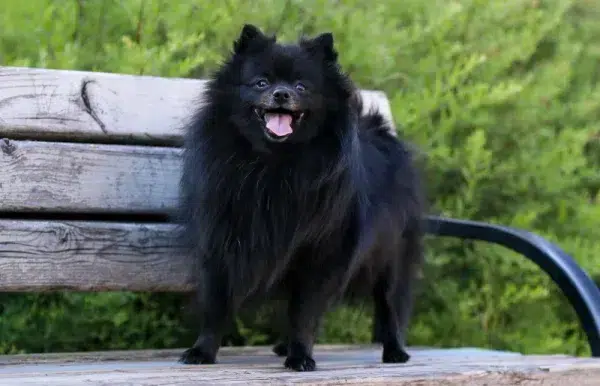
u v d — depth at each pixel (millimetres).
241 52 4820
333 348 6125
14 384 3459
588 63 9375
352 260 4848
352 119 4816
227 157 4723
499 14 8047
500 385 4363
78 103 5266
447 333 7625
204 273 4820
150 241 5340
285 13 7145
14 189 4949
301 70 4719
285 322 5531
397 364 4848
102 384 3482
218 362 4848
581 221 8102
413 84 7629
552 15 8625
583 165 8336
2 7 6301
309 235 4727
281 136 4504
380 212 5176
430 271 7559
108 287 5203
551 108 8336
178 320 6844
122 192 5324
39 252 4938
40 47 6152
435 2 7914
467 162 7531
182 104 5648
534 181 7961
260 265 4762
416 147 6438
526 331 7875
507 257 7422
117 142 5438
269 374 4027
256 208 4711
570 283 5242
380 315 5477
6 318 6301
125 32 6789
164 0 6758
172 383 3572
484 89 7410
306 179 4711
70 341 6520
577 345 8188
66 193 5125
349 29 7137
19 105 5062
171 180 5492
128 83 5500
